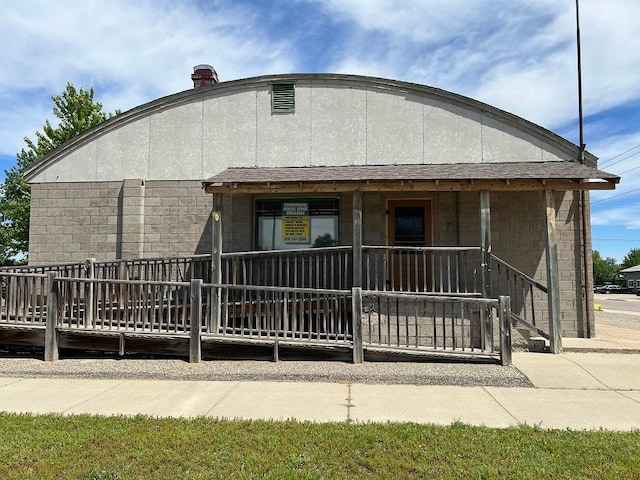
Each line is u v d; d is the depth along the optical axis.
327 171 9.92
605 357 7.86
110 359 7.68
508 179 8.26
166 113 11.28
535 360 7.61
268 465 3.65
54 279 7.70
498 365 7.10
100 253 11.06
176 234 10.94
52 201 11.30
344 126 10.93
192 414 5.00
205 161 11.10
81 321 8.18
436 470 3.56
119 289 7.70
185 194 11.02
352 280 9.34
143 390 6.00
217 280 8.94
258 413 5.02
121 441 4.12
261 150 11.03
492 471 3.52
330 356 7.48
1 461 3.73
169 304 7.67
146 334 7.55
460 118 10.69
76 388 6.11
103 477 3.46
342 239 10.48
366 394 5.80
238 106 11.18
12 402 5.48
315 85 11.08
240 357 7.55
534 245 10.05
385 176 8.76
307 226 10.67
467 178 8.34
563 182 8.28
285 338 7.48
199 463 3.69
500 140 10.55
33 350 8.40
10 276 7.84
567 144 10.31
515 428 4.49
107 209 11.16
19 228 30.27
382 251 10.38
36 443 4.09
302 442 4.10
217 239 9.00
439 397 5.67
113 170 11.26
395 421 4.75
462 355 7.29
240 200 10.77
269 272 10.64
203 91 11.23
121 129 11.34
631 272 76.81
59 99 24.39
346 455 3.85
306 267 10.55
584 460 3.72
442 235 10.31
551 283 8.33
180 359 7.63
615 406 5.32
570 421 4.79
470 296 8.47
